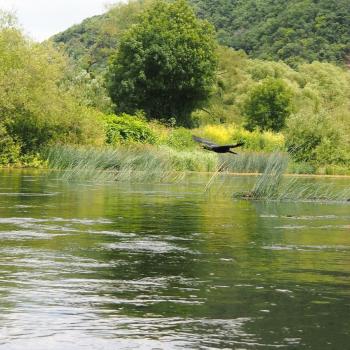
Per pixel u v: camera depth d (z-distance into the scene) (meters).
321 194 30.31
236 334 8.55
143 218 20.03
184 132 61.94
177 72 78.50
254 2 140.25
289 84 92.69
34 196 26.30
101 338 8.30
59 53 53.69
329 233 17.66
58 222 18.53
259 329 8.77
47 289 10.58
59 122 50.16
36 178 37.06
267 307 9.82
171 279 11.52
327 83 98.94
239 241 15.92
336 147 56.94
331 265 13.05
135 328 8.72
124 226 18.03
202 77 79.50
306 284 11.36
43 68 51.06
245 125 80.06
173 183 36.66
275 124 79.12
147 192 29.84
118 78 78.81
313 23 127.31
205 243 15.48
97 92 73.00
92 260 12.99
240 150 58.59
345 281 11.61
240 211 22.94
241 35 133.00
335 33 125.62
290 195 28.86
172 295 10.40
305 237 16.84
